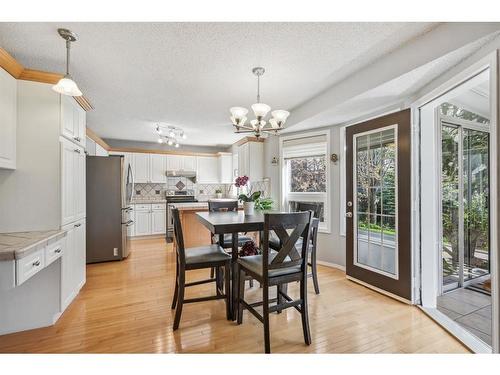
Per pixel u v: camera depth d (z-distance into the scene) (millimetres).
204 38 1754
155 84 2553
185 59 2051
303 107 3189
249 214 2469
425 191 2301
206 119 3859
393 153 2504
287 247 1685
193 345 1715
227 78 2412
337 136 3412
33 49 1897
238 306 1985
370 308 2268
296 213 1681
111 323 1987
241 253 2559
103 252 3652
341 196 3371
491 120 1418
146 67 2188
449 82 1801
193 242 4168
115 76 2367
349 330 1909
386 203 2588
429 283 2287
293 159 4031
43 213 2016
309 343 1725
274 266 1652
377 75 2104
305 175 3916
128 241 4094
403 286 2383
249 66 2170
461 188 2764
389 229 2555
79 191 2523
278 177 4156
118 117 3750
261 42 1809
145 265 3531
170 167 5938
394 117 2453
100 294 2541
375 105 2580
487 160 3004
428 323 2014
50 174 2037
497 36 1404
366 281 2758
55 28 1645
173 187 6258
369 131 2721
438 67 1779
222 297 2061
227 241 2824
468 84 1749
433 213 2301
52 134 2045
